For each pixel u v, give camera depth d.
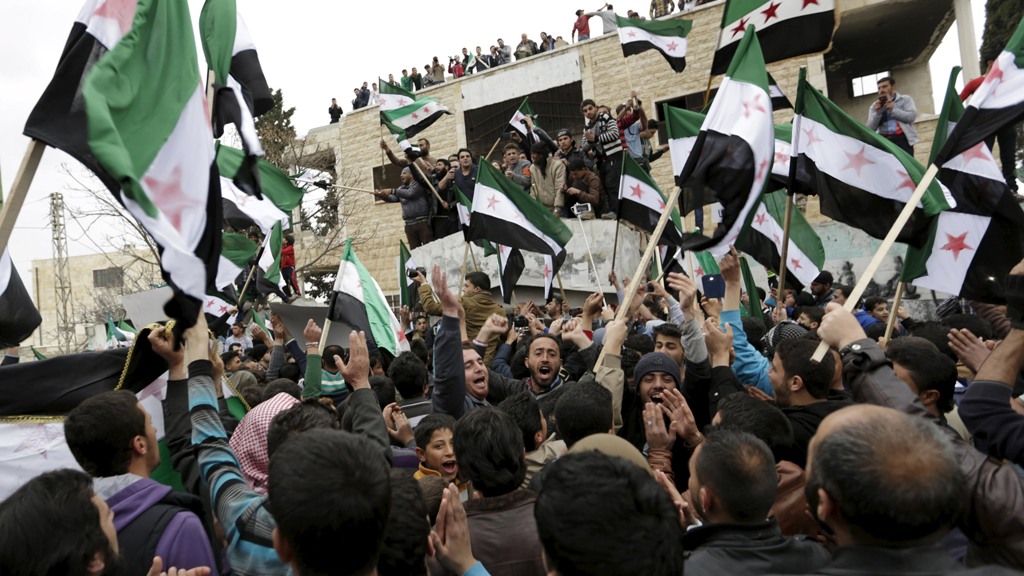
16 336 3.53
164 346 3.12
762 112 4.21
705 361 3.94
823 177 4.93
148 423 2.77
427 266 14.77
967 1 17.62
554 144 13.58
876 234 4.70
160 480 3.43
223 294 7.18
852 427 1.77
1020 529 2.03
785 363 3.45
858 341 2.62
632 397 4.37
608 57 20.50
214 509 2.59
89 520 1.99
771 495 2.23
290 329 6.82
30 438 3.24
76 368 3.38
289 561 1.89
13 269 3.54
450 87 23.06
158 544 2.46
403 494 2.29
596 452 1.83
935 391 3.30
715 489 2.26
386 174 24.00
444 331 3.80
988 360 2.60
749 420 2.93
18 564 1.84
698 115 6.08
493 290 14.10
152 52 2.85
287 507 1.78
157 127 2.77
